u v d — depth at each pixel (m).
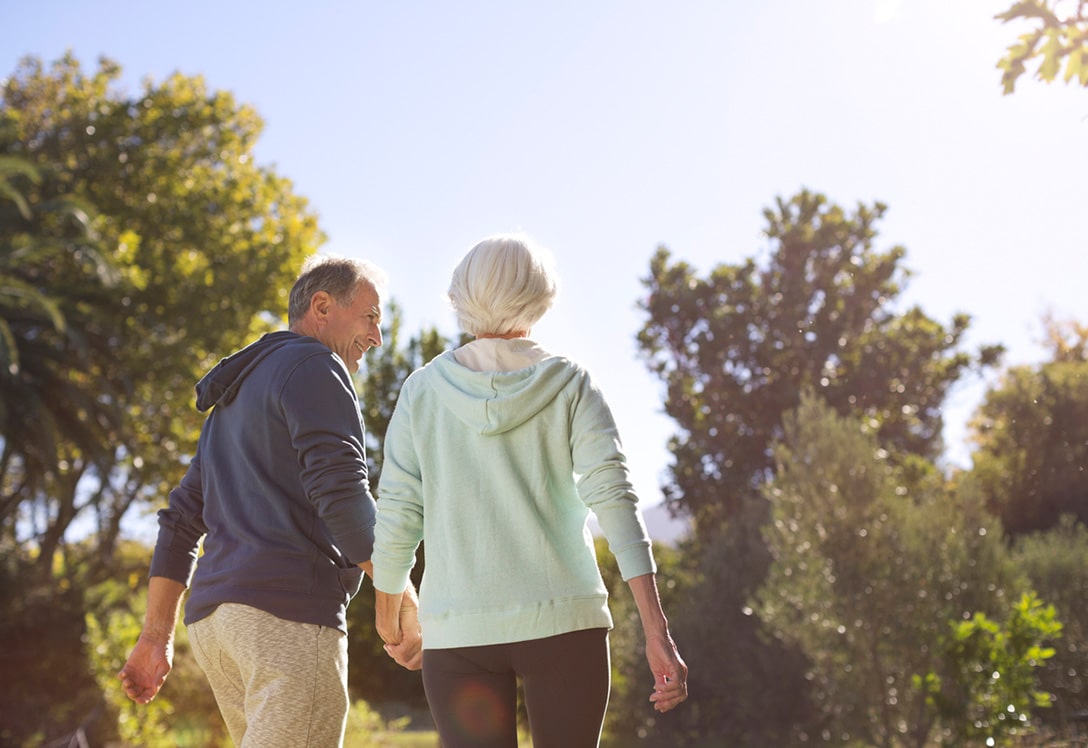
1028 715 8.86
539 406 2.06
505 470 2.05
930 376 28.88
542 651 1.96
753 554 16.77
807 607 10.59
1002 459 24.08
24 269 21.56
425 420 2.16
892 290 30.03
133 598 15.61
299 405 2.40
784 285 29.59
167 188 26.06
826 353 29.11
